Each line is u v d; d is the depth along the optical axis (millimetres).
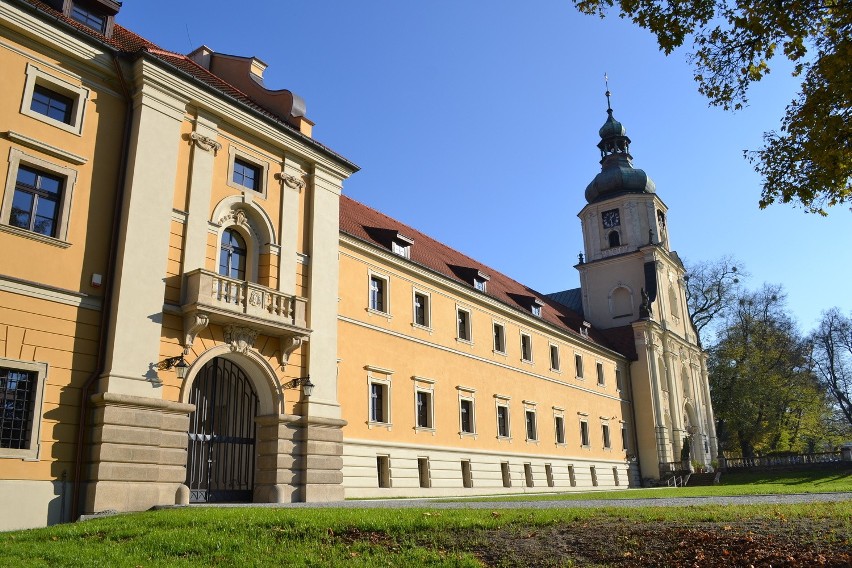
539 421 40750
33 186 17531
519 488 37062
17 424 16141
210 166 21172
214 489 20234
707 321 65312
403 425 29828
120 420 17250
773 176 14078
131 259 18438
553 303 54844
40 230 17469
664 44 12953
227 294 20156
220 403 22172
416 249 36656
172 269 19531
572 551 11250
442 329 33969
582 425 45969
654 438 51875
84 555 11719
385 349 29734
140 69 19609
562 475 41781
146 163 19344
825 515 12648
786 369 62750
